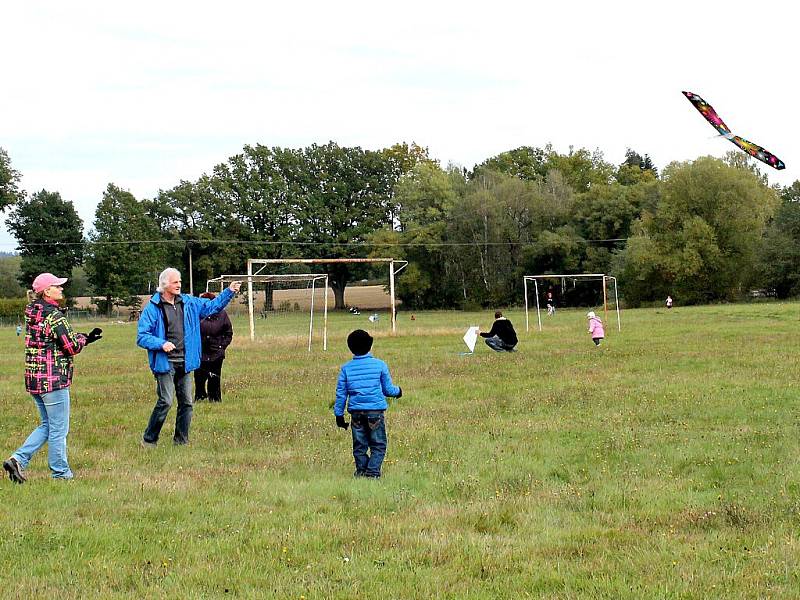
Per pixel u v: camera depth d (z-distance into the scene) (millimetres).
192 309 12180
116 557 6859
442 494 9211
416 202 91250
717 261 76562
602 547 7031
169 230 92938
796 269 75938
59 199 95500
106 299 90875
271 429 13508
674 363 22219
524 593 5918
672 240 78062
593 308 77312
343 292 94625
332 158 97938
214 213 93250
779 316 45656
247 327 44875
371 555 6902
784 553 6707
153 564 6664
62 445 9875
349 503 8734
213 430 13484
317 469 10570
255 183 94375
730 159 93750
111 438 12891
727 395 15984
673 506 8531
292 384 19781
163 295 11930
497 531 7727
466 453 11336
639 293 80562
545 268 85875
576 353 26250
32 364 9719
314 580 6262
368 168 98562
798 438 11805
